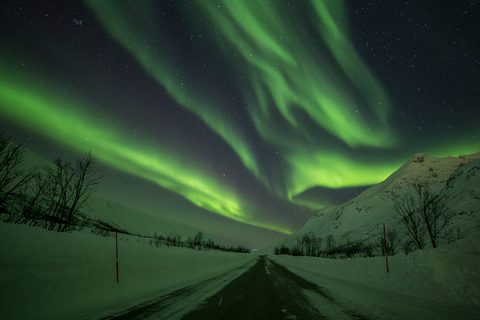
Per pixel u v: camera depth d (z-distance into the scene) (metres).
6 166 11.55
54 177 13.61
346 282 11.07
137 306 5.98
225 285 10.09
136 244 12.62
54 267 6.36
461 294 6.58
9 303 4.97
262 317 5.07
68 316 5.00
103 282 7.57
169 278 11.65
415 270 8.61
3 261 5.43
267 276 14.15
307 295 7.71
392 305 6.12
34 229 7.21
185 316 5.10
